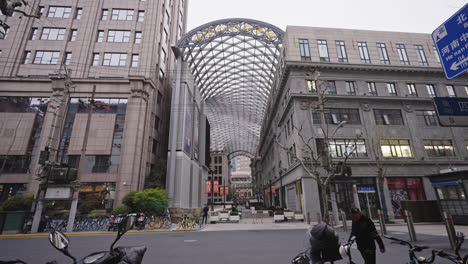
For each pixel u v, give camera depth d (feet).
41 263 24.35
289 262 22.56
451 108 17.03
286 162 102.47
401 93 86.43
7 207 64.08
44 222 57.47
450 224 27.71
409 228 34.14
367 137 79.82
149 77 96.07
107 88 91.50
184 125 103.04
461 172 50.65
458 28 14.46
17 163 81.87
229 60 157.99
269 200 178.09
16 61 92.94
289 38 89.81
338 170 61.93
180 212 84.74
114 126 87.56
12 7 16.74
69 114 87.30
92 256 9.98
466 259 12.52
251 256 25.44
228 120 278.87
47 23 99.25
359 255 24.85
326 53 89.51
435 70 88.38
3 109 86.99
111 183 82.02
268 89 166.40
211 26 119.55
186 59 115.96
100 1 104.06
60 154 82.38
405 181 76.69
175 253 27.81
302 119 79.66
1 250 32.24
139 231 54.80
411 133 81.71
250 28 119.14
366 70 87.25
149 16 104.12
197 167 132.05
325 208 52.54
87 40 97.55
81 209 75.92
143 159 89.56
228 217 76.95
